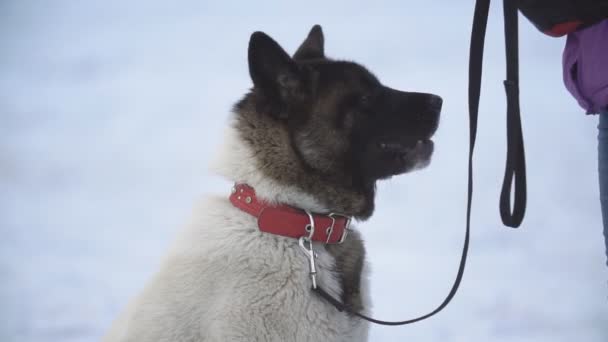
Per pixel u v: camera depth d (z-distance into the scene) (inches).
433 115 168.6
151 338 147.9
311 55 183.3
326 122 162.1
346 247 162.9
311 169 159.6
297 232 153.9
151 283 154.3
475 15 148.5
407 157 168.9
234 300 146.7
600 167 152.9
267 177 156.3
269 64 159.8
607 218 151.7
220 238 151.9
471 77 148.2
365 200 167.3
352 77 166.4
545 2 146.6
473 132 145.9
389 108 165.8
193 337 147.9
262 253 150.3
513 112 142.2
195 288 148.6
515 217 147.3
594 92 150.7
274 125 159.2
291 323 149.0
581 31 151.1
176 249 155.6
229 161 159.6
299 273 151.0
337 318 153.6
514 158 141.9
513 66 142.2
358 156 164.4
